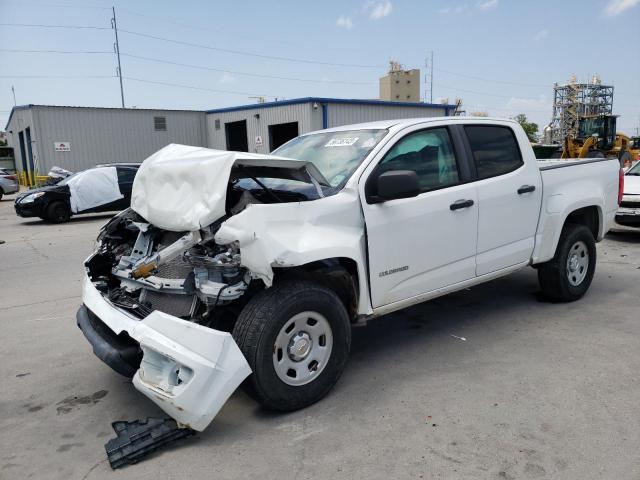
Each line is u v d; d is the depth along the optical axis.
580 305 5.61
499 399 3.60
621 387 3.71
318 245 3.41
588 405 3.47
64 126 28.03
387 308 3.99
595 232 5.90
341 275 3.77
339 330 3.61
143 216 3.76
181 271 3.49
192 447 3.15
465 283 4.53
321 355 3.58
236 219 3.11
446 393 3.71
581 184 5.50
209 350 3.04
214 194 3.17
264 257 3.15
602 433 3.13
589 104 65.62
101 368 4.40
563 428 3.20
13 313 6.03
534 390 3.71
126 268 3.92
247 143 29.06
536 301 5.78
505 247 4.81
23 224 14.96
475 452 2.99
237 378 3.10
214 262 3.15
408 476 2.80
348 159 4.04
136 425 3.34
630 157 23.59
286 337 3.39
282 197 3.80
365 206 3.76
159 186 3.60
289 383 3.43
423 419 3.38
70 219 15.70
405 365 4.22
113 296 3.79
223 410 3.60
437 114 28.38
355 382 3.94
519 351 4.42
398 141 4.10
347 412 3.50
